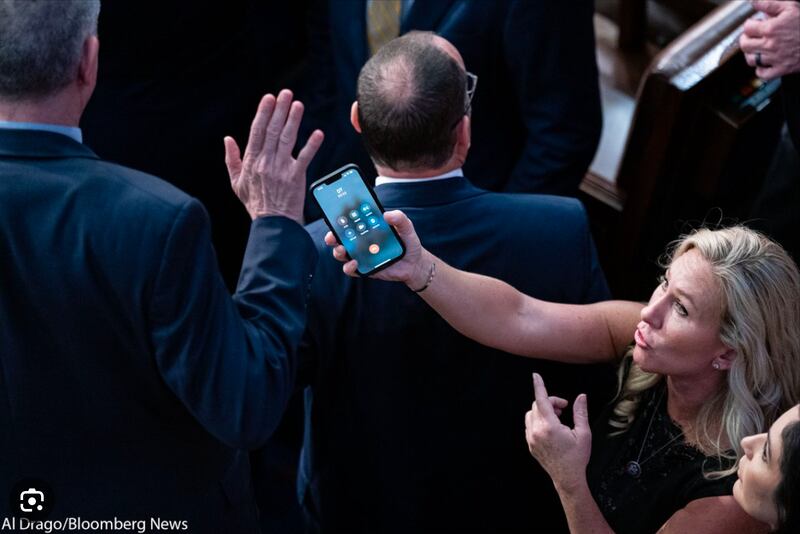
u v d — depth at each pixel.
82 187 6.11
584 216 7.87
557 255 7.72
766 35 9.29
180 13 10.66
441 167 7.50
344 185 6.74
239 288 6.77
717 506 6.74
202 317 6.20
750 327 6.58
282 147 6.68
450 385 7.75
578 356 7.71
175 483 7.08
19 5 5.79
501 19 10.02
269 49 14.23
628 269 12.99
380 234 6.73
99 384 6.48
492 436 8.06
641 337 6.99
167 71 11.07
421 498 8.20
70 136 6.24
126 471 6.88
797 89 9.66
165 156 11.50
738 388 6.75
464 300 7.21
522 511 8.55
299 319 6.76
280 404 6.54
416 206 7.53
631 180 12.40
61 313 6.20
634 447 7.36
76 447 6.72
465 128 7.50
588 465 7.63
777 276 6.63
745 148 11.98
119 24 10.50
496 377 7.82
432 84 7.15
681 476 7.02
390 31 10.50
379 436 7.95
